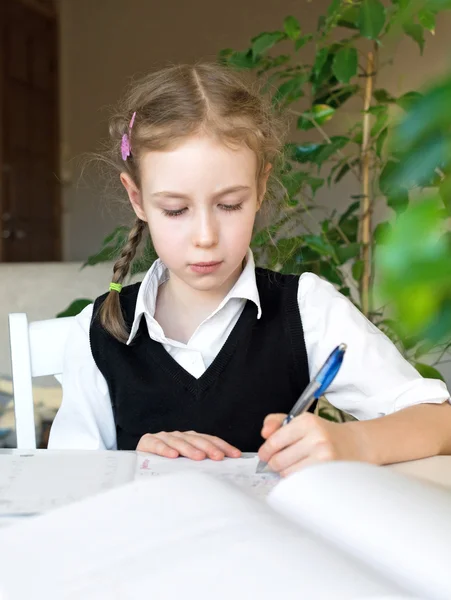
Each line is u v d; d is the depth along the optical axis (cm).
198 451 80
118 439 105
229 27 564
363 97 162
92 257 141
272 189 120
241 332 102
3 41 533
